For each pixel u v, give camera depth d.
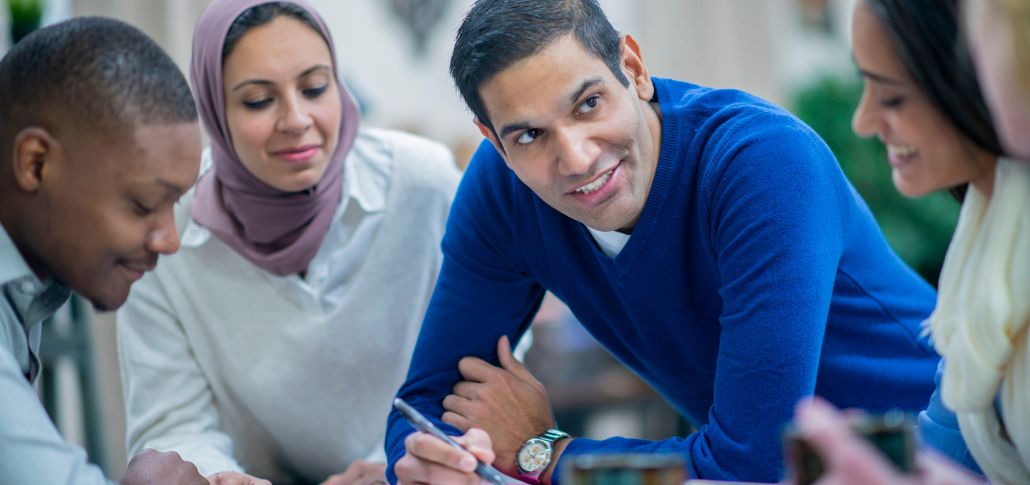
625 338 1.40
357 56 3.32
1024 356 0.84
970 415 0.92
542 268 1.38
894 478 0.56
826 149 1.18
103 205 0.99
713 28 3.39
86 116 0.96
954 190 0.97
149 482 1.16
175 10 2.42
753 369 1.05
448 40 3.52
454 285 1.40
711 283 1.24
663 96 1.25
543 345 3.17
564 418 3.20
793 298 1.05
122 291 1.06
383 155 1.75
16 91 0.97
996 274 0.84
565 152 1.07
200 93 1.55
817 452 0.65
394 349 1.72
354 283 1.68
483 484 1.04
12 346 1.04
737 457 1.04
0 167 0.98
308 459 1.74
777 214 1.07
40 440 0.94
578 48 1.06
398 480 1.11
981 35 0.73
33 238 1.00
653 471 0.65
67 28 0.99
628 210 1.15
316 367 1.66
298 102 1.49
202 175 1.68
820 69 3.52
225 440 1.61
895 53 0.83
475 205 1.39
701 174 1.18
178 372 1.64
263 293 1.65
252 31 1.46
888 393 1.32
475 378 1.37
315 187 1.62
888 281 1.33
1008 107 0.73
